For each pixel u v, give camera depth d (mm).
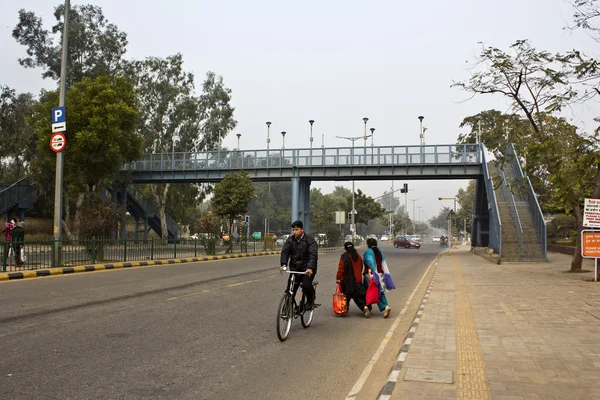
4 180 45688
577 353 6438
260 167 40406
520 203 30875
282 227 107062
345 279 9992
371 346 7430
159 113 48125
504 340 7277
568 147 17781
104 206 22203
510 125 18641
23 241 16797
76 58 42188
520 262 24641
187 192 52406
